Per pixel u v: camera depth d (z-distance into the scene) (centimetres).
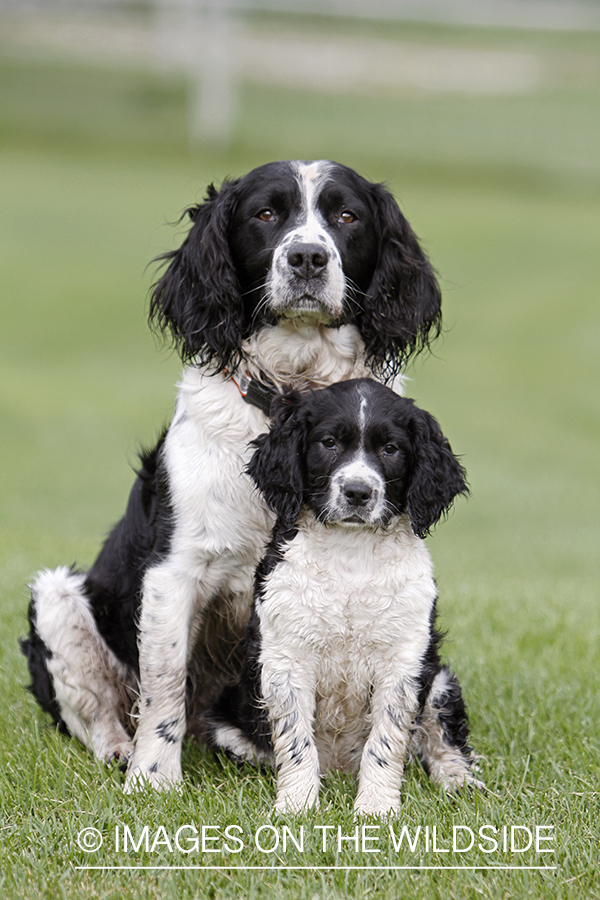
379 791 806
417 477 870
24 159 8294
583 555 2159
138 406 3531
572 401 3772
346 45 13900
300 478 858
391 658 834
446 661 1102
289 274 892
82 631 966
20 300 4900
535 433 3406
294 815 759
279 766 823
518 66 13312
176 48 12544
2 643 1210
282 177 931
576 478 2961
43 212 6575
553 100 11881
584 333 4603
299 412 867
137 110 10425
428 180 8350
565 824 757
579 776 838
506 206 7300
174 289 995
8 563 1614
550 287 5312
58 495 2584
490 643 1233
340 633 830
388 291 981
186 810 775
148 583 898
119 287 5188
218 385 920
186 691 966
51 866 699
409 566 839
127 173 8006
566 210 7231
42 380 3819
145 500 938
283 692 826
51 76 11406
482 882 679
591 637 1277
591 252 5972
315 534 843
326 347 954
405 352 1016
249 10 14588
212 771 901
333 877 688
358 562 834
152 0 13725
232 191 956
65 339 4422
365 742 877
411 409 887
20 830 751
